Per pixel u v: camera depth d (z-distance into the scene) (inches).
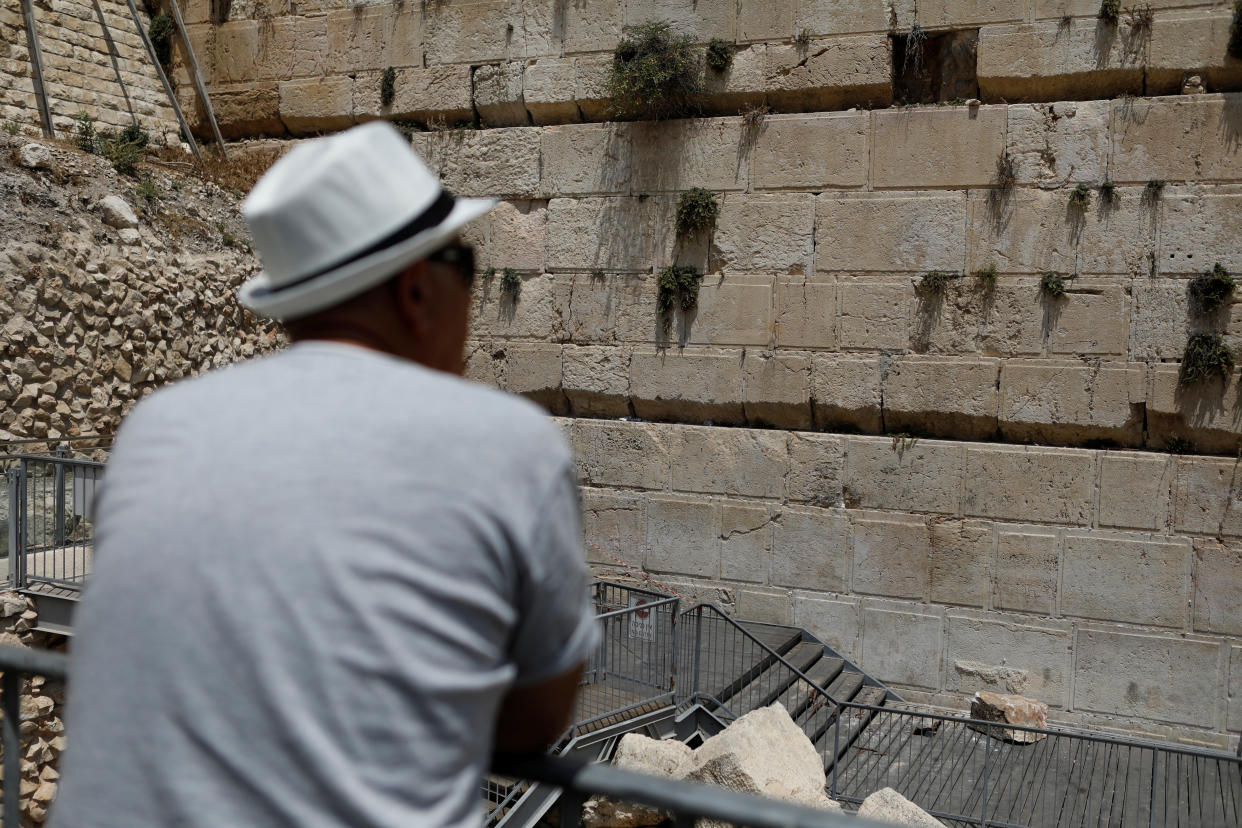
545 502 47.4
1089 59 402.9
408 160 56.5
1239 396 382.6
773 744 301.0
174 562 45.0
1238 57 383.9
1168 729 392.8
